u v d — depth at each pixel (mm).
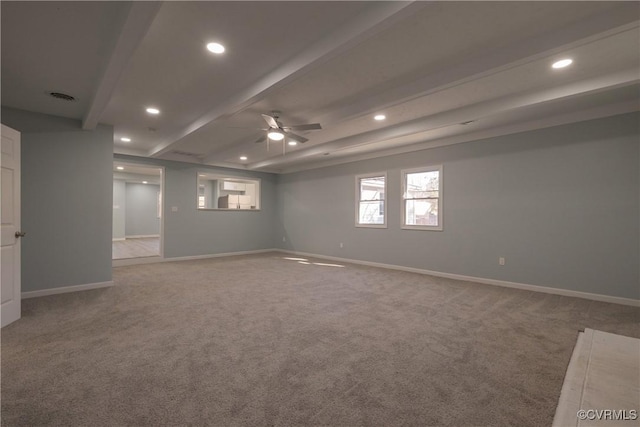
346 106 4066
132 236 12570
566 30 2430
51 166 4301
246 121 4727
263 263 7074
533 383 2076
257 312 3510
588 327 3121
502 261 4938
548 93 3445
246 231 8820
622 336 2818
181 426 1634
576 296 4246
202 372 2182
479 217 5211
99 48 2688
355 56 2854
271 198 9422
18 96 3684
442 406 1829
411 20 2326
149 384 2021
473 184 5289
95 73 3139
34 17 2262
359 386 2031
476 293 4434
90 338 2752
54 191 4316
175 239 7496
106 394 1905
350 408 1803
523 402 1869
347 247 7402
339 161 7562
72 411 1739
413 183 6242
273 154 7246
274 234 9508
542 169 4551
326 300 4020
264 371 2207
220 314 3432
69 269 4418
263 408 1791
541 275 4555
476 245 5238
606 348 2568
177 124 4875
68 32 2455
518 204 4781
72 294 4266
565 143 4355
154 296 4172
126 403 1819
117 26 2336
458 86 3447
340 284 4938
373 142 5398
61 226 4367
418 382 2084
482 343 2707
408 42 2629
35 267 4168
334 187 7742
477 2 2135
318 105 4051
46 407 1771
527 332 2959
